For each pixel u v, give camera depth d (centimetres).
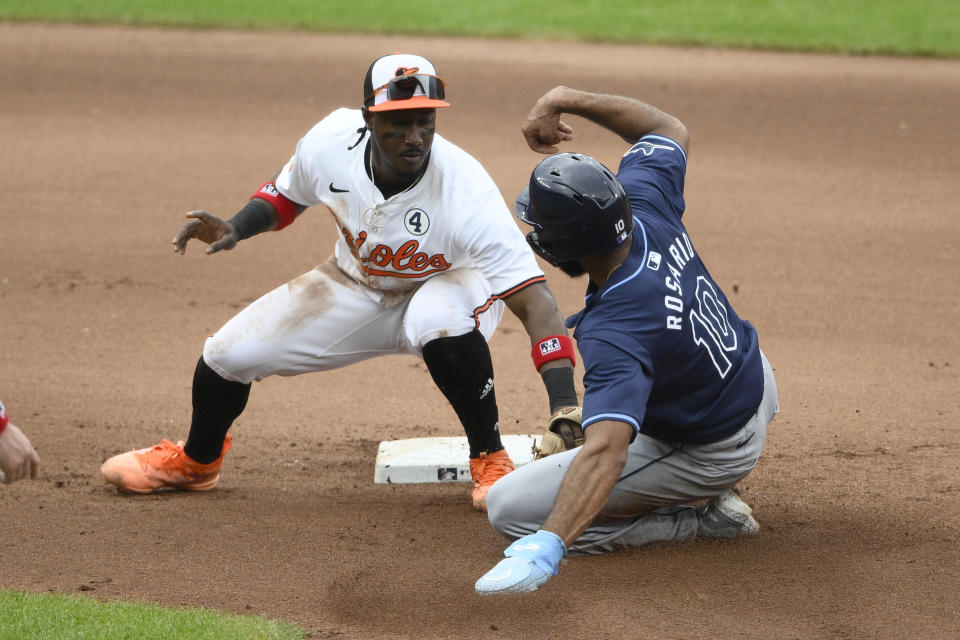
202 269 3184
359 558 1557
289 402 2350
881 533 1602
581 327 1342
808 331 2730
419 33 6328
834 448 2003
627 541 1551
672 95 5178
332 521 1712
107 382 2411
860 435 2072
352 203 1628
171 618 1317
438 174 1598
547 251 1373
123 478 1812
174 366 2511
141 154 4256
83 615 1321
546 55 5894
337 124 1650
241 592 1442
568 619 1351
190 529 1675
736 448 1473
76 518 1719
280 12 6675
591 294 1420
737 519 1580
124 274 3128
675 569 1489
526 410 2258
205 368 1722
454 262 1678
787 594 1410
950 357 2550
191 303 2928
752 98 5166
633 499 1496
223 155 4253
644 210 1448
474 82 5334
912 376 2427
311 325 1716
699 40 6238
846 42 6169
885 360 2533
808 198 3872
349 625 1346
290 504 1797
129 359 2550
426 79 1512
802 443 2036
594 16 6706
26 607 1344
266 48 5981
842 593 1410
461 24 6488
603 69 5612
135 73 5444
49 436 2116
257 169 4084
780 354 2580
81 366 2502
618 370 1284
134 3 6775
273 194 1748
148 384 2403
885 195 3906
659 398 1390
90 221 3553
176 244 1653
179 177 3988
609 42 6228
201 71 5497
